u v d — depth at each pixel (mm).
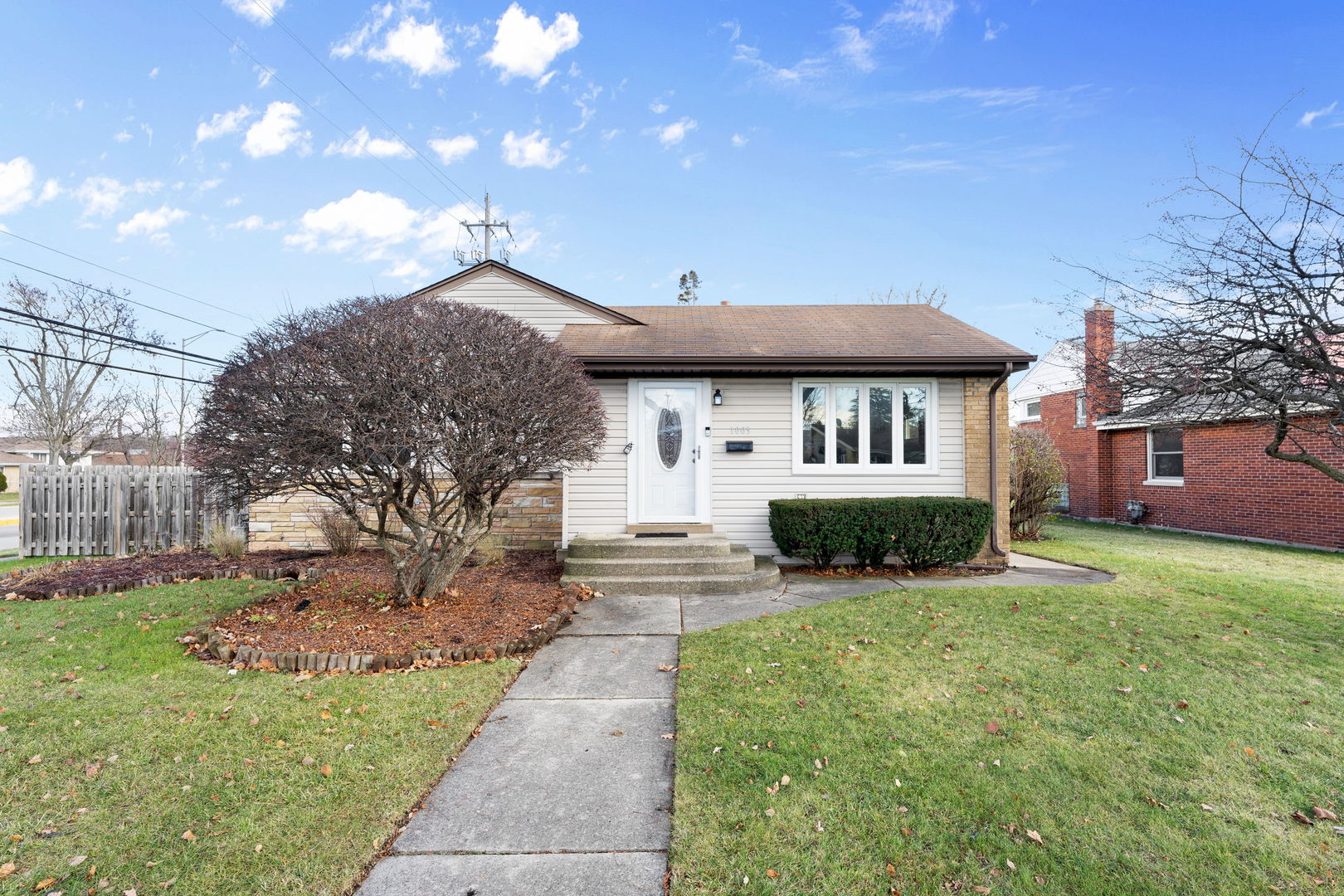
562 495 9352
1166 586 7609
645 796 3072
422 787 3105
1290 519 12242
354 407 5004
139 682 4441
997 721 3840
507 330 5934
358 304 5715
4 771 3201
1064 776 3223
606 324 11359
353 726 3756
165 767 3262
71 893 2344
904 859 2574
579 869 2518
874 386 9508
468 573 8383
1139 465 16141
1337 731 3725
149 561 9195
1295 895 2385
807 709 4008
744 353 8945
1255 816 2900
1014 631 5648
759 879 2443
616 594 7445
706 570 7852
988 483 9375
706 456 9445
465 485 5770
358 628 5543
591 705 4199
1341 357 5082
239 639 5230
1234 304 5031
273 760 3348
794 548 8617
